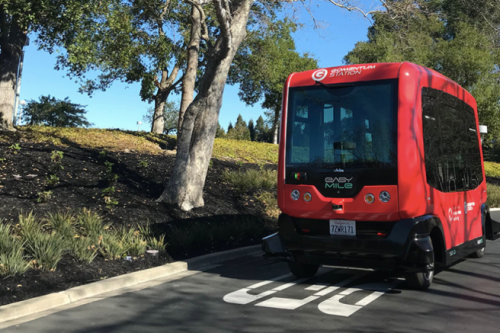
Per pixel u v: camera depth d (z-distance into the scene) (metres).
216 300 6.20
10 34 19.19
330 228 6.89
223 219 11.65
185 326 5.13
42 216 9.35
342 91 7.04
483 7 31.67
